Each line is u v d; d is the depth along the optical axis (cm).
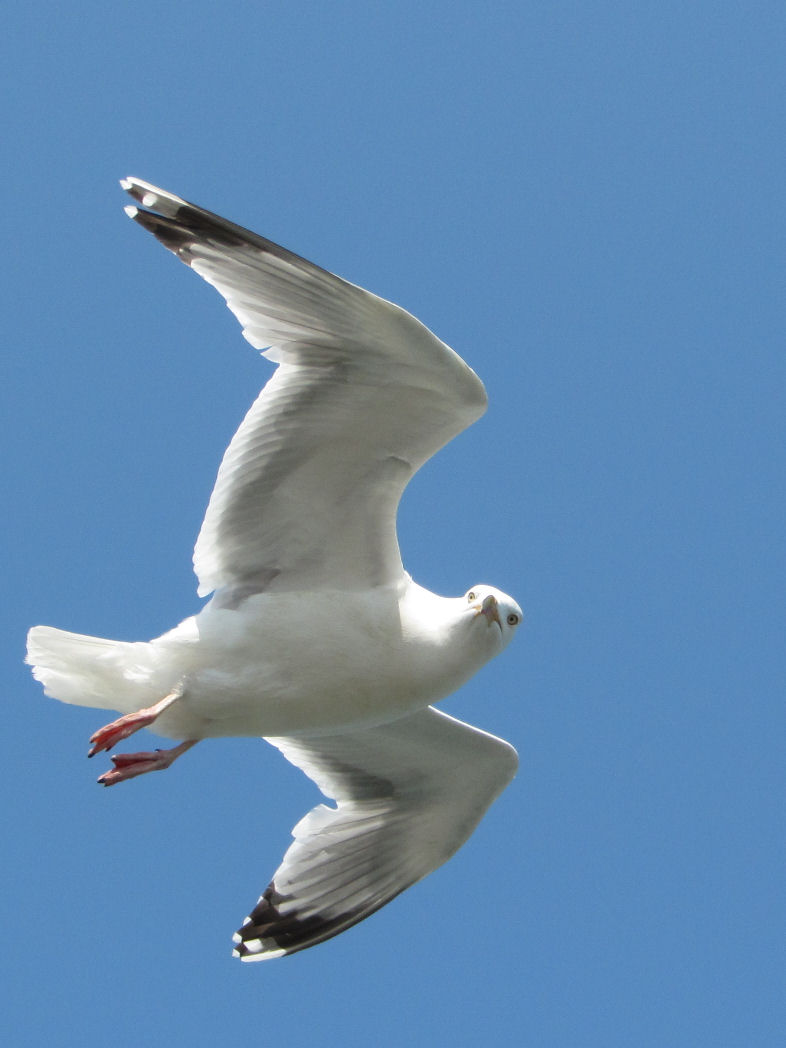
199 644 1287
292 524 1308
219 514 1301
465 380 1241
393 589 1316
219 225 1227
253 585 1316
